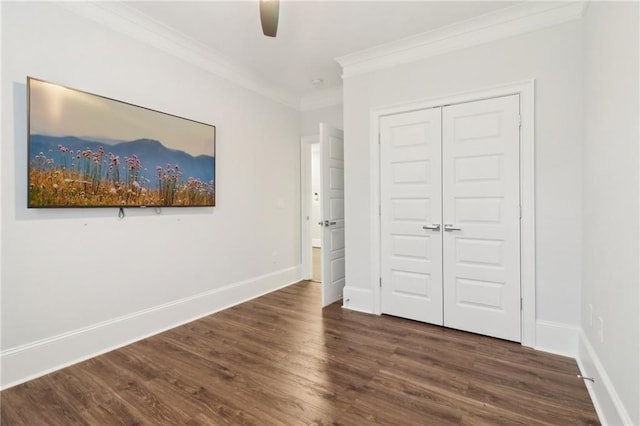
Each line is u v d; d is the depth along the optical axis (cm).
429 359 223
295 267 454
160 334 270
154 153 268
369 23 260
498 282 256
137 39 261
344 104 333
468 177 267
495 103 255
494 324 259
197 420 161
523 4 233
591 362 184
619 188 143
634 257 125
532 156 240
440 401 176
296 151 457
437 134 281
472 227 266
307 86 411
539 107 238
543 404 172
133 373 207
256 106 385
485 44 258
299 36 283
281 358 226
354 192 329
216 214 333
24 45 199
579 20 223
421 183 291
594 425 156
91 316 232
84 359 225
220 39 289
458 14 248
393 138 304
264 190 399
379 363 218
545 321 238
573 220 227
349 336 264
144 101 266
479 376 201
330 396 181
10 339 195
